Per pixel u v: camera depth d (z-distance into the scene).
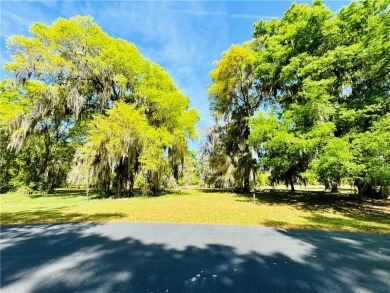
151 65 21.02
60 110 18.88
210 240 5.96
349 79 15.20
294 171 17.11
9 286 3.40
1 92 19.67
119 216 9.40
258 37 23.61
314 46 15.84
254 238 6.19
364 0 13.86
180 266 4.21
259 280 3.63
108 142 16.08
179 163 22.17
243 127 23.48
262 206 13.02
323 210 11.98
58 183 29.39
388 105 13.59
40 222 8.29
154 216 9.38
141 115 18.77
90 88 20.14
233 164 22.52
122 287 3.37
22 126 16.50
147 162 17.16
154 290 3.29
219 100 24.81
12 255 4.80
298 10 16.84
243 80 23.39
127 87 20.50
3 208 12.23
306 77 14.69
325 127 11.92
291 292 3.25
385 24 12.66
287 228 7.47
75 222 8.27
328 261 4.49
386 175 10.85
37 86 16.62
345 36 14.75
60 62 16.77
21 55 16.58
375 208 12.86
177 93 21.30
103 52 18.20
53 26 17.17
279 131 13.78
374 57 12.88
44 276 3.75
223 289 3.33
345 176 13.11
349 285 3.47
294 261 4.48
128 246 5.42
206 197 18.48
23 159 27.03
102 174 17.11
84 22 18.36
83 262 4.39
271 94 21.19
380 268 4.14
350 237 6.39
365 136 11.68
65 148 26.41
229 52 22.14
